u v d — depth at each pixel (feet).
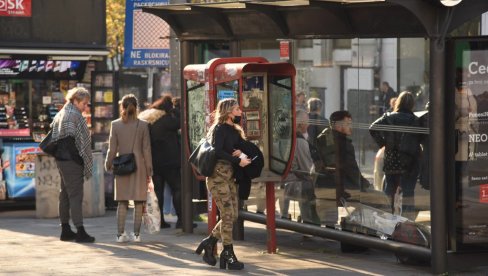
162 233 81.56
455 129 59.62
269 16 68.95
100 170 97.09
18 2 104.01
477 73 59.67
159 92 136.67
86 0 106.63
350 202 68.90
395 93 66.08
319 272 61.87
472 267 60.90
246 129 68.28
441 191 59.31
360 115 68.49
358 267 63.87
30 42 104.73
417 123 63.26
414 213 63.00
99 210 97.35
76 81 106.73
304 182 73.56
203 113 72.49
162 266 63.93
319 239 77.56
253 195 77.15
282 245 74.95
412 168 63.31
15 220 94.58
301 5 67.05
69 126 74.33
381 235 65.82
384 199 65.77
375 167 66.64
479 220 60.44
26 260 66.64
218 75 68.95
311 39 70.38
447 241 60.34
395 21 61.26
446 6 56.80
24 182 102.94
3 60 103.45
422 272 61.57
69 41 106.22
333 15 64.64
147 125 75.00
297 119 74.59
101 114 105.50
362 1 62.13
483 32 71.26
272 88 69.15
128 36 94.99
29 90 105.50
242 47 81.76
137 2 94.79
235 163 60.85
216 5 70.90
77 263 65.26
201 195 85.51
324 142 71.67
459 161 59.93
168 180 84.99
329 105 71.61
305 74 74.54
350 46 69.97
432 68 58.59
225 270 62.39
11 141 104.12
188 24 77.92
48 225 89.40
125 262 65.62
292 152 68.03
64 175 75.05
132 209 103.76
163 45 95.45
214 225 70.85
